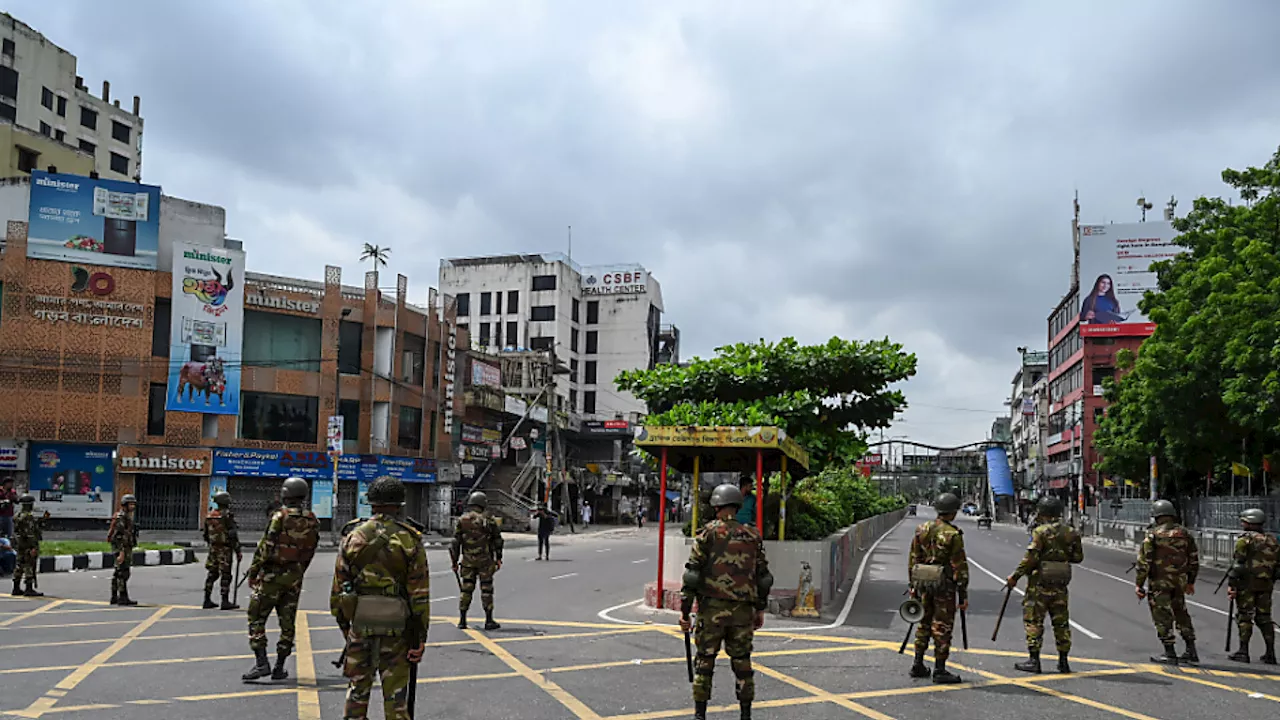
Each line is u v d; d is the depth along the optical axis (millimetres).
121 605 13078
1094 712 7367
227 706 6934
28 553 14398
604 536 44562
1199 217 31562
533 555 27766
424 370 39406
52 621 11406
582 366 79062
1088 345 63781
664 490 13602
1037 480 87062
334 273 36156
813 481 22500
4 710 6727
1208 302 26953
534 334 76000
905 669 8969
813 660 9383
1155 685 8484
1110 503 50281
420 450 39031
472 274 78125
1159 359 29547
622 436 62062
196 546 27969
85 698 7152
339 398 36062
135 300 32344
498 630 11133
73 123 58781
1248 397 24938
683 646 10055
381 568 5500
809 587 12984
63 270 31438
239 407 33844
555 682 8086
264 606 7914
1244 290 25656
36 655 9008
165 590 15391
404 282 38000
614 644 10148
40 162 47312
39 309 31047
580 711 7043
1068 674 8906
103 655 9023
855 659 9469
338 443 32188
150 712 6730
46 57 56750
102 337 31797
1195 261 31156
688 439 13242
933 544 8516
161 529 32500
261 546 7949
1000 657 9766
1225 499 33938
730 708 7242
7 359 30547
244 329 34469
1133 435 37031
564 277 76688
